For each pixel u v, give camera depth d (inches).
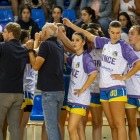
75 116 450.3
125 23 754.8
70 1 896.9
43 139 516.7
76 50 466.0
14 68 435.8
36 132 648.4
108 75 450.6
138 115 518.9
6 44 438.6
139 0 828.6
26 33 512.4
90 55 466.9
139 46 491.2
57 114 446.9
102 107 491.2
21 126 525.7
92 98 502.6
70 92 466.6
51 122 429.7
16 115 449.1
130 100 495.5
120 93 442.9
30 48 454.3
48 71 431.2
